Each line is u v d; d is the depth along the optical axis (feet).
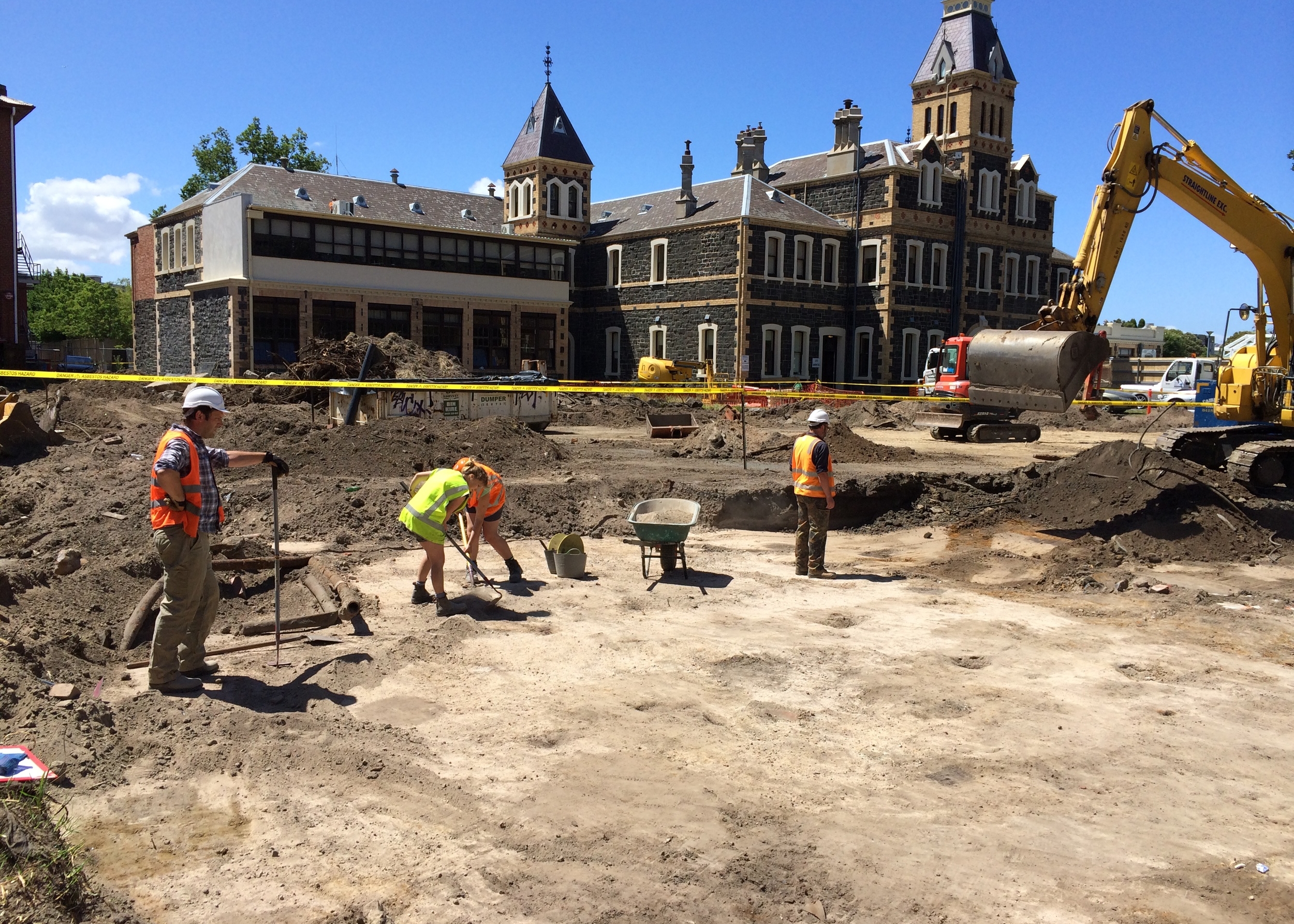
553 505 44.65
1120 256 42.68
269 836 15.10
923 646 25.73
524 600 29.81
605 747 18.72
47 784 15.65
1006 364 41.37
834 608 29.71
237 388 92.58
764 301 151.43
